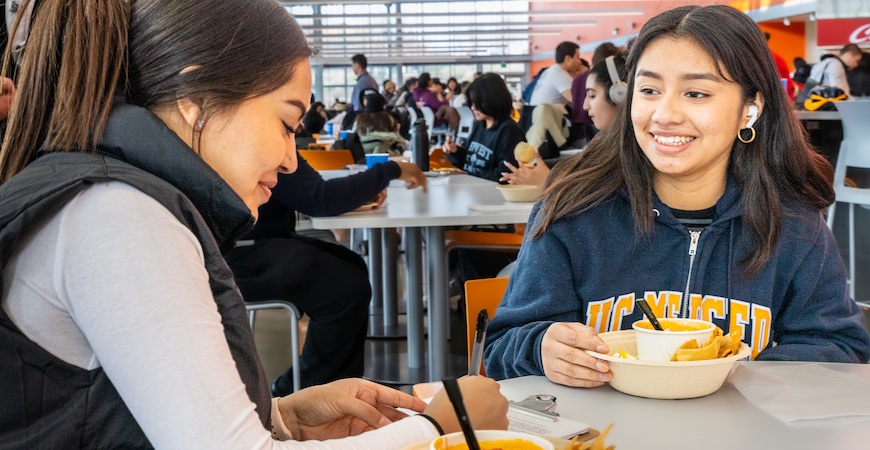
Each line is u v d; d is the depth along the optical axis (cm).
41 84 96
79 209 83
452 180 451
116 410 86
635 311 165
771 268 163
